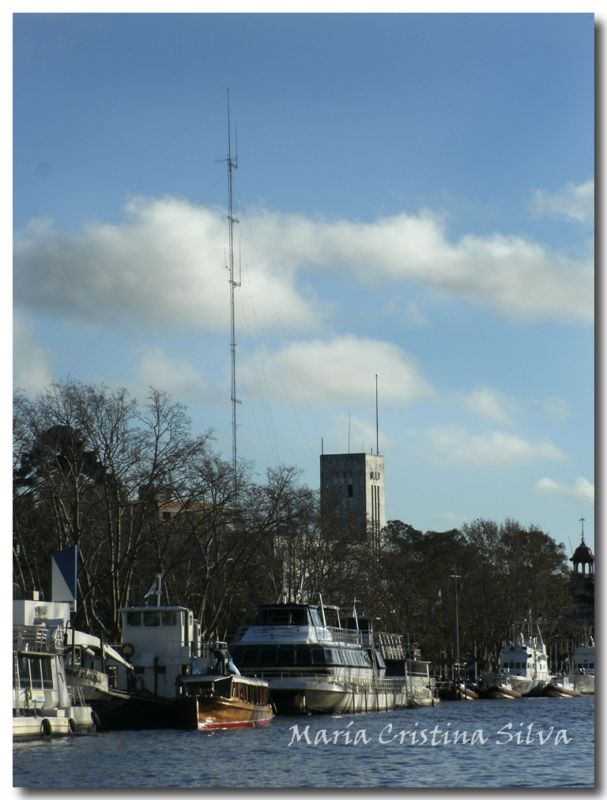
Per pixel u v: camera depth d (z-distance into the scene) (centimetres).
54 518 15788
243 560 18212
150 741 10025
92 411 14900
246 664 13525
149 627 11975
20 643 9906
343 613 19250
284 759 8988
